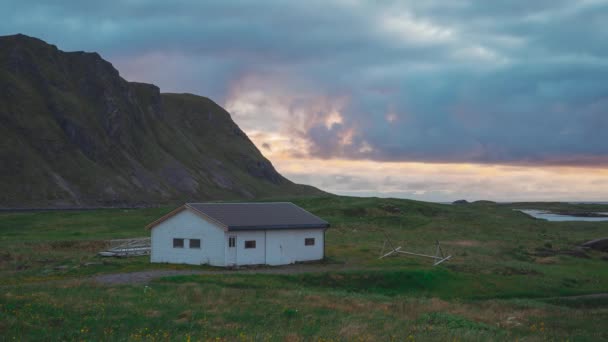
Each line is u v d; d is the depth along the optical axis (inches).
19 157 7554.1
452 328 970.1
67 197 7416.3
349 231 3287.4
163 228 1987.0
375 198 4852.4
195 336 813.9
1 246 2367.1
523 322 1189.1
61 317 893.8
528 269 2043.6
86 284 1326.3
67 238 2824.8
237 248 1875.0
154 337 792.3
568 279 1948.8
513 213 5349.4
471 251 2514.8
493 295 1695.4
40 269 1807.3
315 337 813.2
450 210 4751.5
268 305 1101.7
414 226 3683.6
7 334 773.9
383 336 850.8
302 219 2074.3
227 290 1279.5
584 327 1187.3
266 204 2177.7
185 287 1302.9
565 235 3629.4
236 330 860.0
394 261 2091.5
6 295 1054.4
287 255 1991.9
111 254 2185.0
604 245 2822.3
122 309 992.9
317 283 1656.0
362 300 1270.9
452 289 1726.1
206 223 1893.5
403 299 1371.8
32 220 3919.8
